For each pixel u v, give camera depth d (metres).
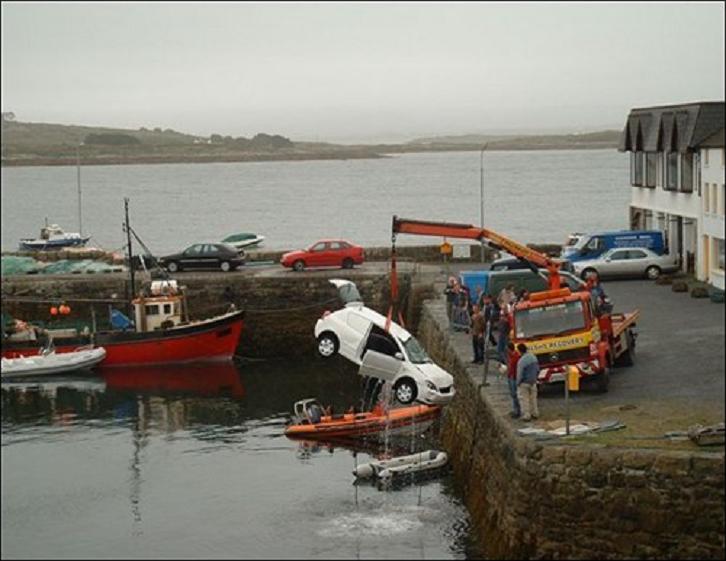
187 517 28.36
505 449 23.97
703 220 49.03
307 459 33.41
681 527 21.23
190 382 46.00
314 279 52.84
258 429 37.41
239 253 57.19
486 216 122.62
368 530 26.73
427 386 35.00
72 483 31.44
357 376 46.56
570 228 104.81
